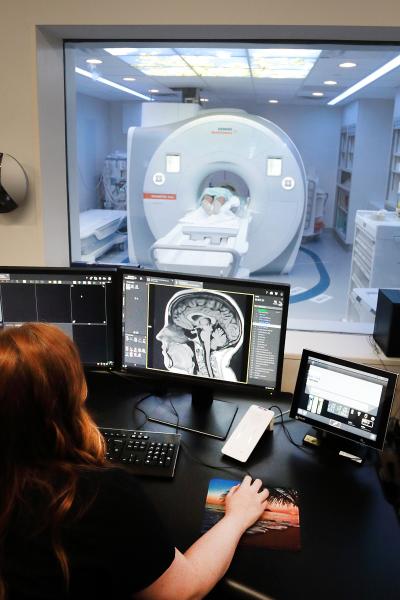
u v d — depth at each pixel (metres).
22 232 1.79
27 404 0.65
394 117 5.09
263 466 1.26
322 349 1.69
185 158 3.33
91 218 3.95
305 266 4.40
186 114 3.36
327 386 1.34
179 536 1.02
